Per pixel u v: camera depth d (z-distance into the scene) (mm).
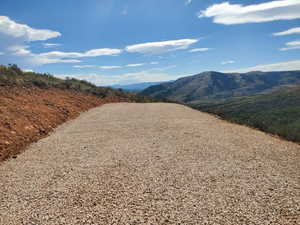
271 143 7055
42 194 4043
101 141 7496
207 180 4469
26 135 7703
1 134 6949
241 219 3229
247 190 4035
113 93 26688
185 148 6562
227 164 5285
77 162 5605
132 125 10094
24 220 3316
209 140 7379
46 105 12125
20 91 13133
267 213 3354
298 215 3301
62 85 20688
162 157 5836
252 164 5270
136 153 6207
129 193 4023
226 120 12234
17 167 5320
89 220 3281
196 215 3344
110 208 3572
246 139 7523
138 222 3221
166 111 14977
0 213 3496
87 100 18609
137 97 28547
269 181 4375
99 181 4520
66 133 8664
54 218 3346
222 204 3609
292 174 4691
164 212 3438
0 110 8766
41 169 5191
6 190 4203
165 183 4375
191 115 13023
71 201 3795
